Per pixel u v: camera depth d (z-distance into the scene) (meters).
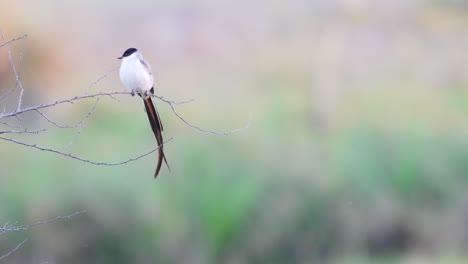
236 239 16.88
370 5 28.44
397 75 25.20
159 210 16.55
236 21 27.64
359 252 17.30
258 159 17.67
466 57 26.14
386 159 18.50
